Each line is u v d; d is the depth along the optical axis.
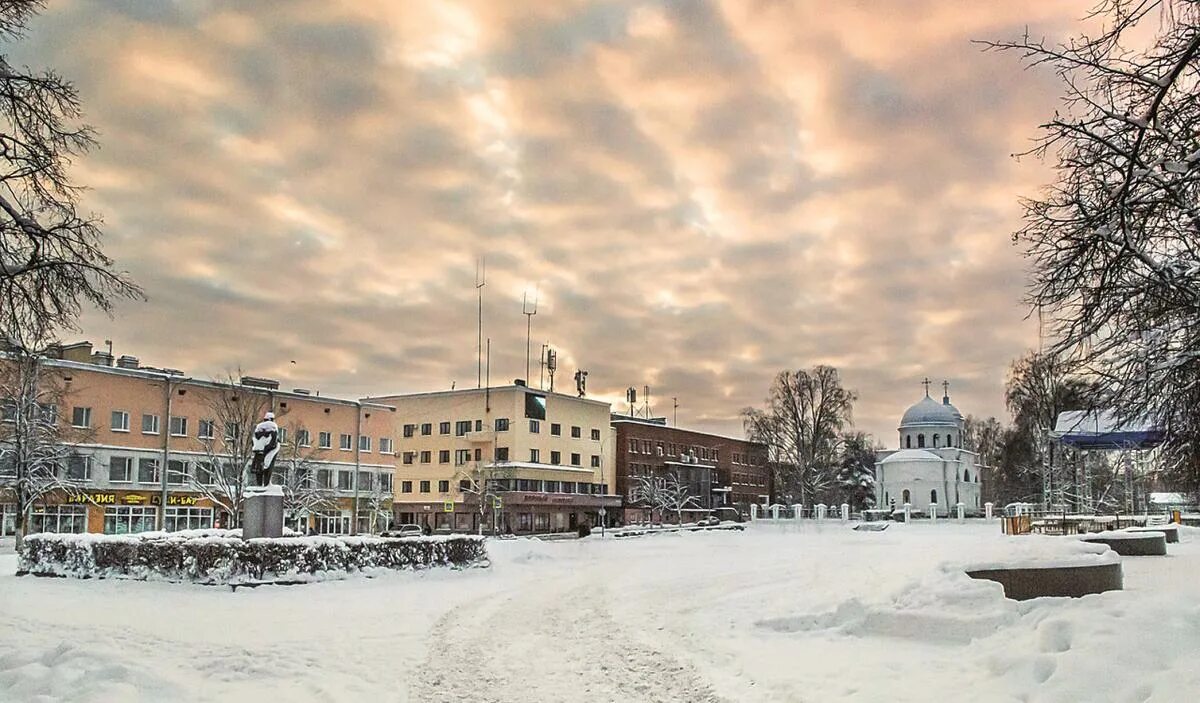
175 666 11.05
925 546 38.22
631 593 20.84
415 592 21.50
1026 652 9.14
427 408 87.06
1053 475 59.53
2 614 16.81
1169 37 9.86
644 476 94.25
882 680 9.45
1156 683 7.46
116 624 15.36
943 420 107.00
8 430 42.53
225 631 14.59
